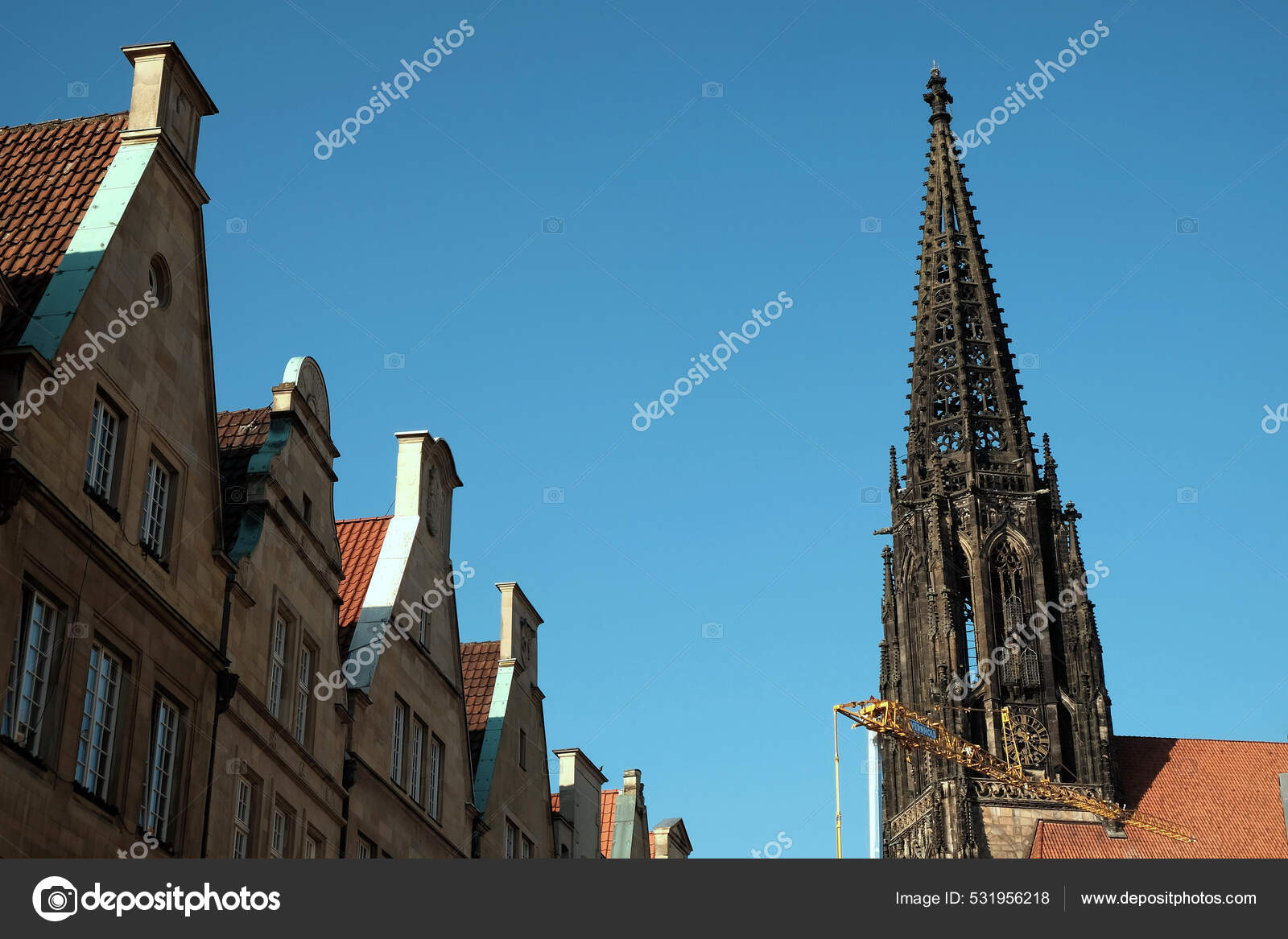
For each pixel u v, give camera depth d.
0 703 28.45
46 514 30.17
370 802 43.56
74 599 30.97
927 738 110.12
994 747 111.56
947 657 113.31
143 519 34.38
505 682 56.62
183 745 34.47
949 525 118.44
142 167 35.56
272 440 40.97
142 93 36.97
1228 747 117.38
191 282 37.16
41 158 37.09
